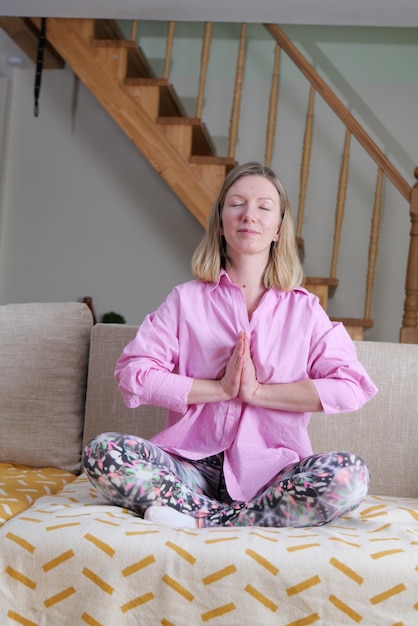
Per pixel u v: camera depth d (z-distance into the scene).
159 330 1.81
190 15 4.40
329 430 2.14
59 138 5.32
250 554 1.35
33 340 2.31
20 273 5.36
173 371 1.87
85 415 2.26
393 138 4.95
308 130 4.59
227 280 1.85
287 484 1.54
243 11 4.29
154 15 4.40
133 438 1.64
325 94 4.42
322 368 1.78
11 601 1.38
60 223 5.32
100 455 1.59
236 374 1.70
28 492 1.86
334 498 1.51
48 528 1.42
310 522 1.54
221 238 1.89
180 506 1.61
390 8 4.09
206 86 5.14
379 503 1.84
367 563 1.34
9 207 5.37
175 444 1.79
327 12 4.21
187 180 4.43
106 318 5.11
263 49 5.07
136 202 5.25
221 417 1.76
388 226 4.93
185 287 1.87
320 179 4.99
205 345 1.80
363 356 2.18
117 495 1.60
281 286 1.85
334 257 4.52
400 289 4.91
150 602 1.35
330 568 1.33
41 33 4.53
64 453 2.26
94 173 5.29
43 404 2.27
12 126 5.36
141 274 5.24
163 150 4.45
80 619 1.36
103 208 5.28
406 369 2.17
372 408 2.15
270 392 1.72
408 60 4.97
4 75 5.25
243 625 1.33
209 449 1.76
